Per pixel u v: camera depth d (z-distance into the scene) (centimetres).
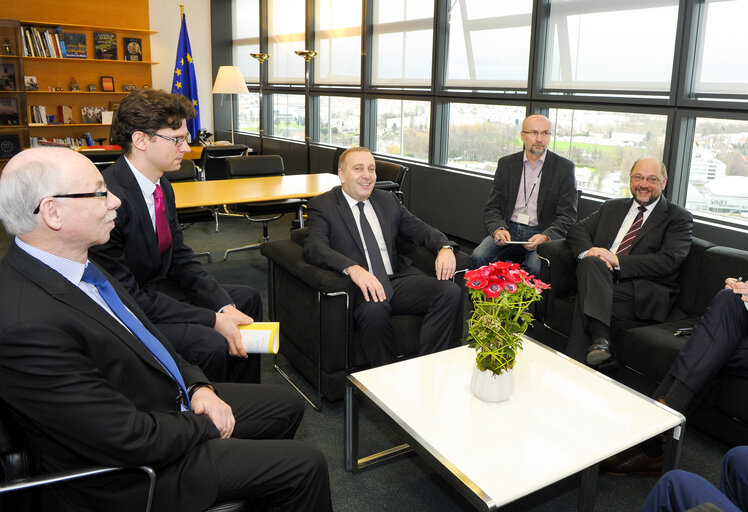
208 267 480
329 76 739
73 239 134
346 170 288
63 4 760
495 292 176
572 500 211
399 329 273
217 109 949
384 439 248
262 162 538
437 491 214
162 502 138
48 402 121
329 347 259
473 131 546
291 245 302
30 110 746
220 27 923
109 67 816
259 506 158
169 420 139
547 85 466
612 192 434
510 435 169
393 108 639
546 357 222
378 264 284
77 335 130
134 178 218
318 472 154
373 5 645
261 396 183
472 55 531
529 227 381
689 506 138
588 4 424
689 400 226
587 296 279
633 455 221
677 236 290
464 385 200
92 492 135
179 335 209
